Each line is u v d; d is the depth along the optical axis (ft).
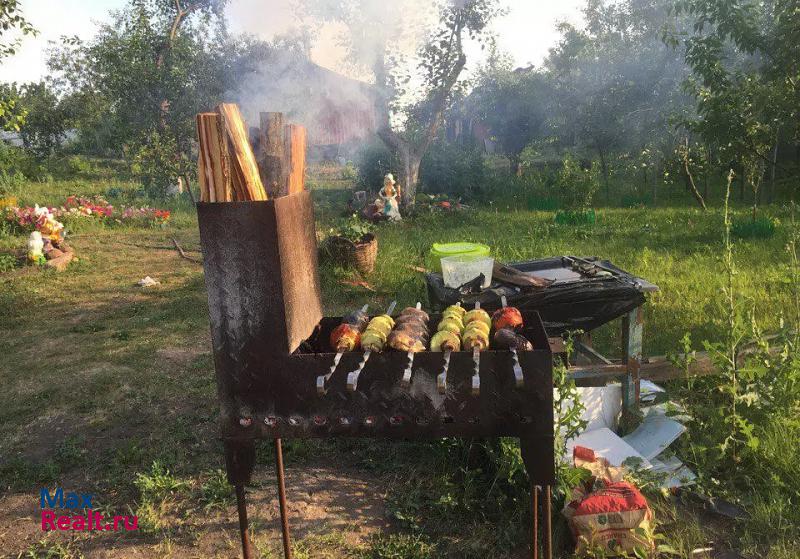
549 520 8.70
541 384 8.02
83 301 27.89
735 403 12.45
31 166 88.43
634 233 40.50
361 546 10.44
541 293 13.12
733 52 41.68
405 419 8.24
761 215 44.50
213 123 7.74
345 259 29.84
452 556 10.12
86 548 10.77
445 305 13.32
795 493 11.02
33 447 14.56
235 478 8.80
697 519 10.80
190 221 53.67
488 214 56.70
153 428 15.19
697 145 57.36
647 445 12.86
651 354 17.74
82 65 93.50
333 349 8.94
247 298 8.07
